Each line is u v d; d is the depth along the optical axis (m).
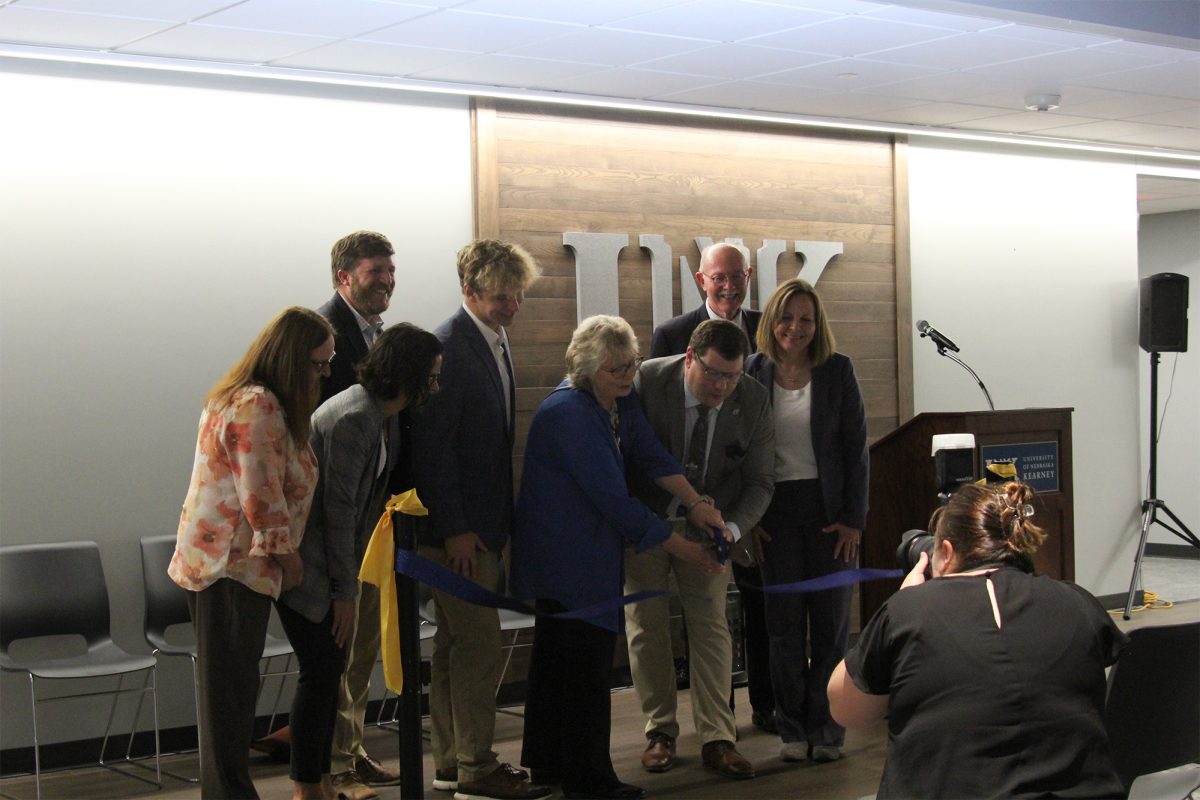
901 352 7.66
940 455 5.29
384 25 4.78
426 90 5.98
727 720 4.91
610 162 6.62
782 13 4.84
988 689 2.69
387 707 5.98
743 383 4.84
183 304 5.53
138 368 5.43
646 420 4.73
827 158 7.39
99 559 5.22
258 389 3.77
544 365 6.41
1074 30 5.21
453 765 4.68
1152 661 3.17
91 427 5.33
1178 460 10.98
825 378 5.03
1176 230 11.00
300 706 4.01
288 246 5.77
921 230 7.88
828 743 5.04
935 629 2.79
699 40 5.22
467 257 4.53
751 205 7.10
